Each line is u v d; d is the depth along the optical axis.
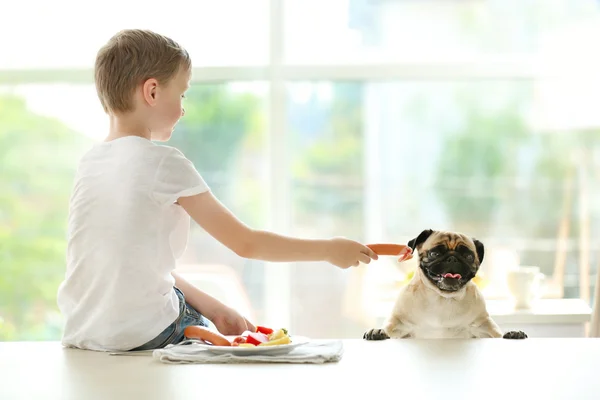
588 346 1.25
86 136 3.21
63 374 1.07
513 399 0.91
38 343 1.32
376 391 0.95
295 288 3.10
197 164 3.16
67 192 3.21
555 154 3.13
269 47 3.14
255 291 3.11
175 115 1.38
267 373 1.05
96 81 1.37
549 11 3.12
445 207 3.16
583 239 3.12
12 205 3.21
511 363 1.11
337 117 3.15
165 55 1.33
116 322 1.22
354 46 3.15
